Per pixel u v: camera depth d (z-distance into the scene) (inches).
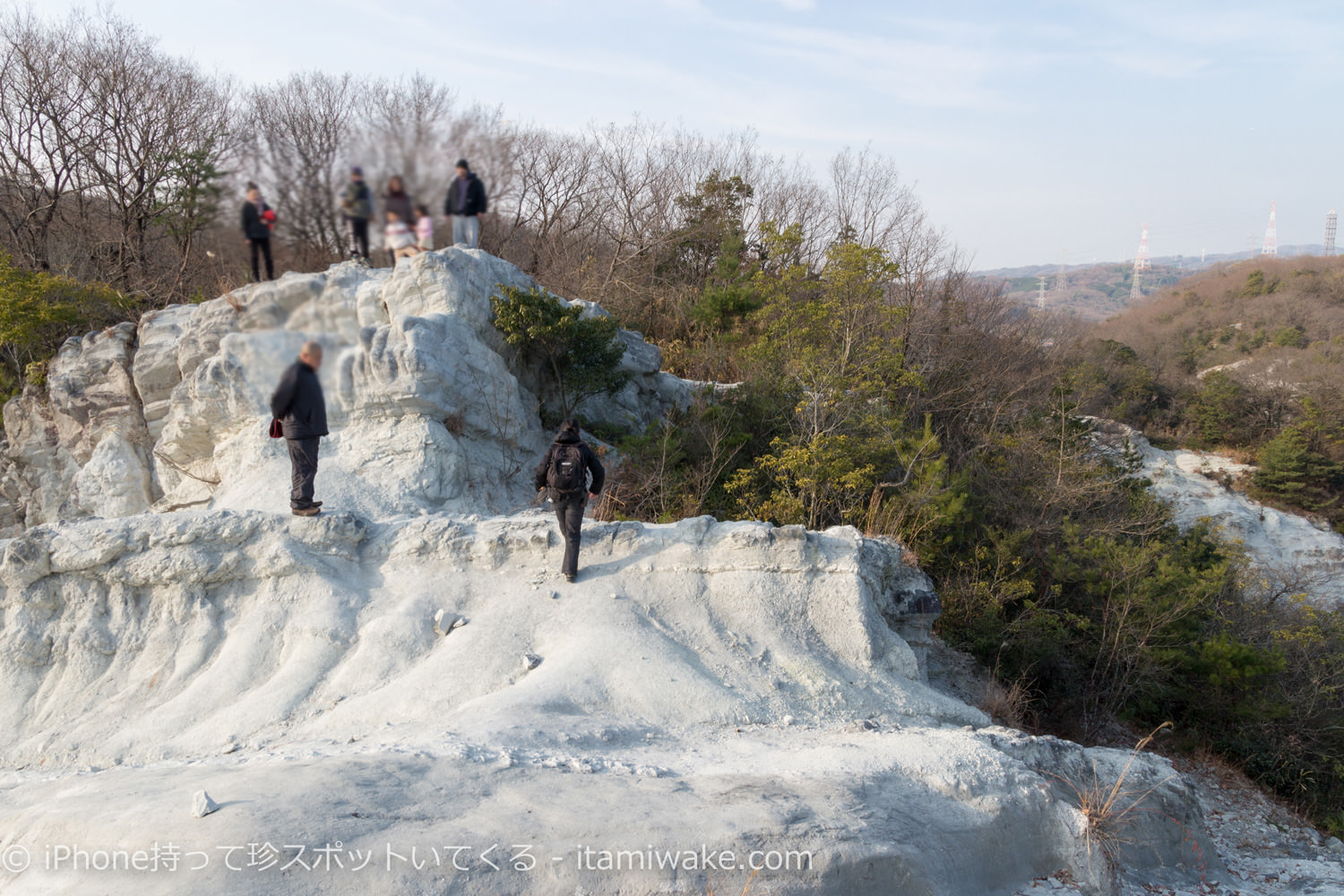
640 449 579.2
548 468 312.0
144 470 572.7
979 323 1122.7
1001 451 754.8
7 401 668.1
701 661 293.0
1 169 978.1
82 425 599.5
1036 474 690.8
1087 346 2030.0
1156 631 534.9
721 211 1299.2
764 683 289.3
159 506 525.7
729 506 566.3
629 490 542.0
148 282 874.8
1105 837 235.0
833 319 746.8
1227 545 798.5
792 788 207.2
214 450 508.7
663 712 263.6
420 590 318.0
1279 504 1546.5
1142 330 3026.6
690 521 338.0
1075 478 684.7
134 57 967.0
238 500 444.5
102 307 789.2
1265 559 1293.1
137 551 313.3
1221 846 394.6
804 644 311.0
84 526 319.6
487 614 306.5
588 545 334.0
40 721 284.2
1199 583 568.4
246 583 317.1
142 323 590.9
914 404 836.0
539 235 1168.2
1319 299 2773.1
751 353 791.1
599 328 610.9
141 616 309.7
